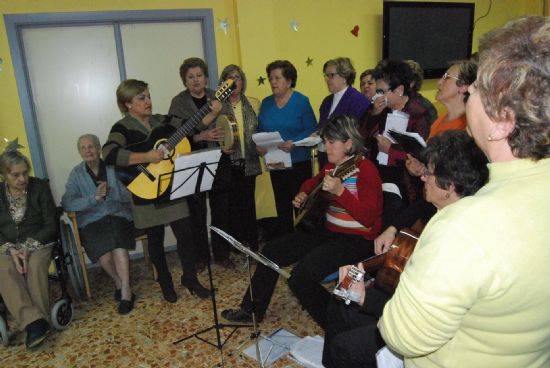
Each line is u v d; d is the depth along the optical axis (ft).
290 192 11.21
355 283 4.63
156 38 12.11
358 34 13.91
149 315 9.10
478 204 2.23
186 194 7.43
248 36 12.39
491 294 2.14
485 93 2.20
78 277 10.05
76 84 11.70
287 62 10.61
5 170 8.46
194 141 9.67
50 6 10.89
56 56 11.40
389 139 7.64
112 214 9.93
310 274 6.79
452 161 4.39
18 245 8.56
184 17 12.01
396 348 2.45
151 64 12.19
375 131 8.59
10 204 8.65
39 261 8.57
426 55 14.26
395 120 7.64
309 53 13.44
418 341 2.27
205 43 12.42
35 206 8.82
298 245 7.73
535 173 2.20
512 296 2.13
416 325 2.24
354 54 13.99
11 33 10.68
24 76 11.00
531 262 2.10
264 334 8.01
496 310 2.19
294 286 6.87
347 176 6.82
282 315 8.68
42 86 11.42
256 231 11.82
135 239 10.19
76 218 9.95
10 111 11.01
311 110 11.03
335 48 13.73
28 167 8.66
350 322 5.61
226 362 7.26
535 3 15.69
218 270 11.00
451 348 2.45
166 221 8.98
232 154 10.65
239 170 10.90
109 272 9.82
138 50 12.01
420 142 5.90
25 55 11.13
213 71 12.53
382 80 8.01
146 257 11.67
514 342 2.24
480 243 2.13
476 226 2.17
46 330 8.23
